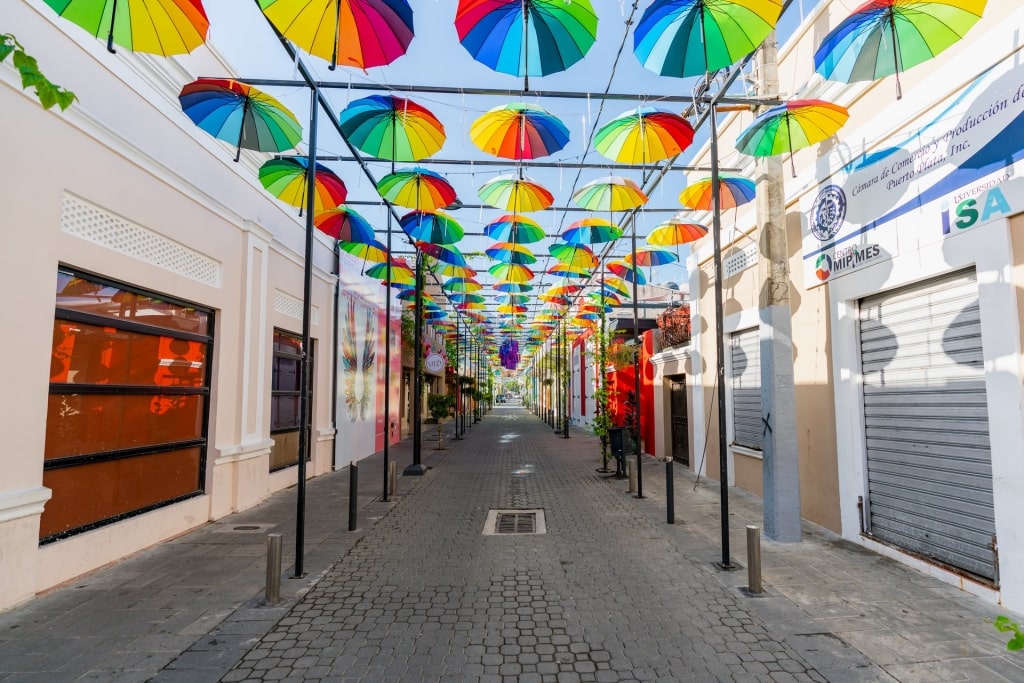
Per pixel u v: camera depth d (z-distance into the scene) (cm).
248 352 825
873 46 441
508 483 1056
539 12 393
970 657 356
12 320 434
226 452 757
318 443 1135
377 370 1584
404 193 703
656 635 394
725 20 403
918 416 538
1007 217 429
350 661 360
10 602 432
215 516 741
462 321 2500
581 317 1869
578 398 3042
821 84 667
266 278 887
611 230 956
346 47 396
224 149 764
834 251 649
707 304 1115
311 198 530
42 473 462
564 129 592
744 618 420
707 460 1105
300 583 501
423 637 394
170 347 663
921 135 518
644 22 407
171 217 643
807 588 479
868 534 599
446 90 620
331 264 1210
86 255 514
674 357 1310
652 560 564
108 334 561
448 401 2045
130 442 590
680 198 771
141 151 579
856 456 615
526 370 6247
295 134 570
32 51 453
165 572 529
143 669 347
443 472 1209
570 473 1193
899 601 448
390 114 557
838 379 642
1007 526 425
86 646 377
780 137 566
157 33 377
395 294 1688
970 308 478
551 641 387
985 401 461
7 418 430
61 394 501
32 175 452
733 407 998
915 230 523
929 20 411
